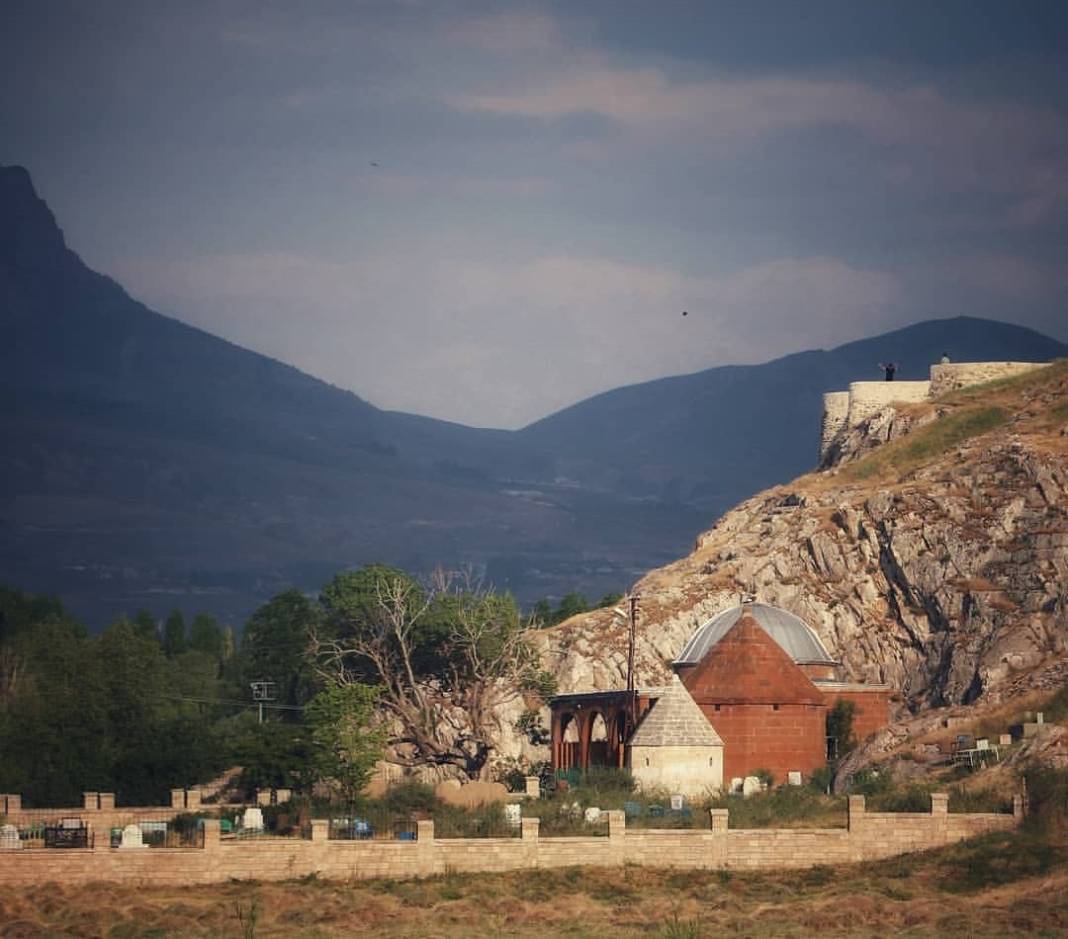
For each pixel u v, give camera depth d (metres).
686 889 158.12
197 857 157.75
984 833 166.62
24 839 177.62
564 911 149.88
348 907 149.38
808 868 164.38
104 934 140.75
